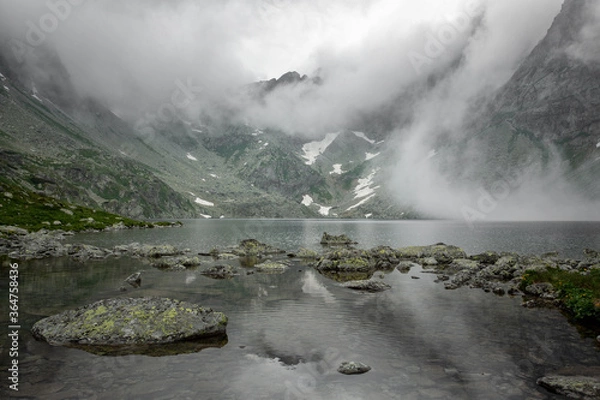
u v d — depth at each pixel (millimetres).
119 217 149625
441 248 59125
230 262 49031
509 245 93188
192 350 15562
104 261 44969
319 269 43219
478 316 21672
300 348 15969
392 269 44656
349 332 18375
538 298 27016
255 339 17172
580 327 19562
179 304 19297
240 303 24531
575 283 27781
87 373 12852
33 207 108000
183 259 45812
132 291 27250
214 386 11977
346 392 11758
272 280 34344
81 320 17312
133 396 11117
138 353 15023
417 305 24469
